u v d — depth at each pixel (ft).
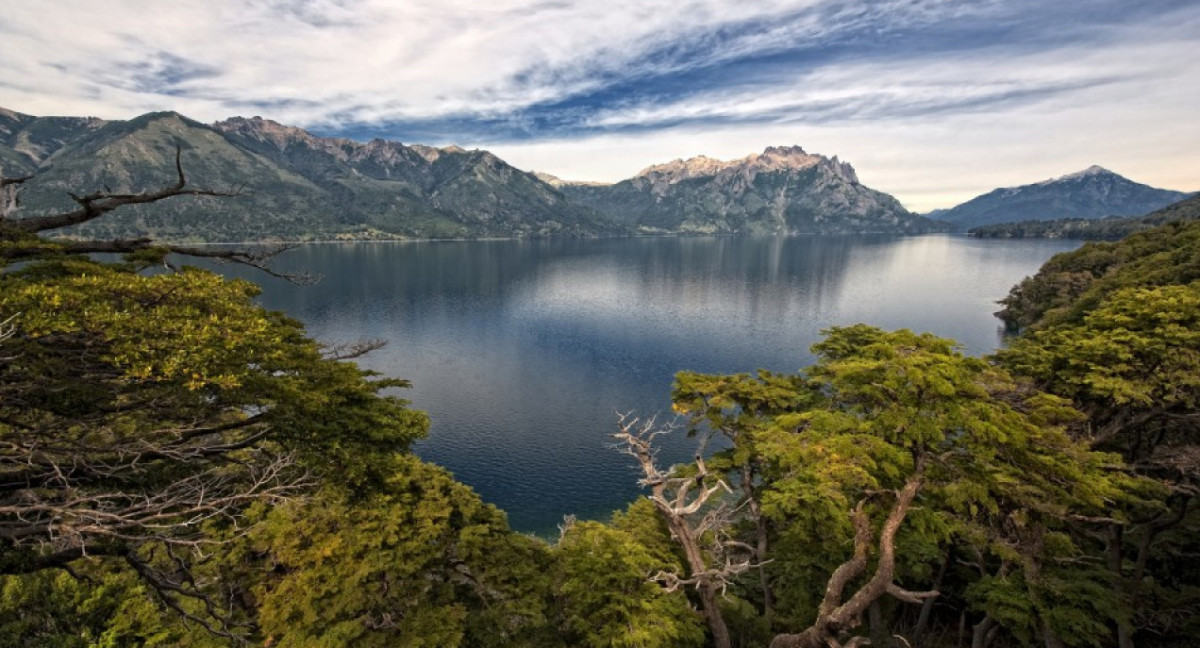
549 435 227.81
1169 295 77.10
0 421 34.12
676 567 74.49
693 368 323.57
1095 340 73.46
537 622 67.97
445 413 251.80
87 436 41.34
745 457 83.05
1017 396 73.10
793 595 82.64
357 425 49.57
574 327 438.40
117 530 40.11
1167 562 82.02
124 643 65.72
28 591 66.18
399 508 74.28
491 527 79.15
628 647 60.70
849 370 61.57
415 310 506.07
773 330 418.31
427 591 71.36
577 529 83.56
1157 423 74.02
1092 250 365.61
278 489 44.83
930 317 456.45
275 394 41.83
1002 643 81.51
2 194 44.34
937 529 60.70
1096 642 55.11
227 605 71.92
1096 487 53.36
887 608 87.20
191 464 45.98
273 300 545.03
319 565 67.92
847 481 56.65
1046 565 64.44
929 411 55.42
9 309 31.01
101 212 46.96
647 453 79.51
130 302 37.22
